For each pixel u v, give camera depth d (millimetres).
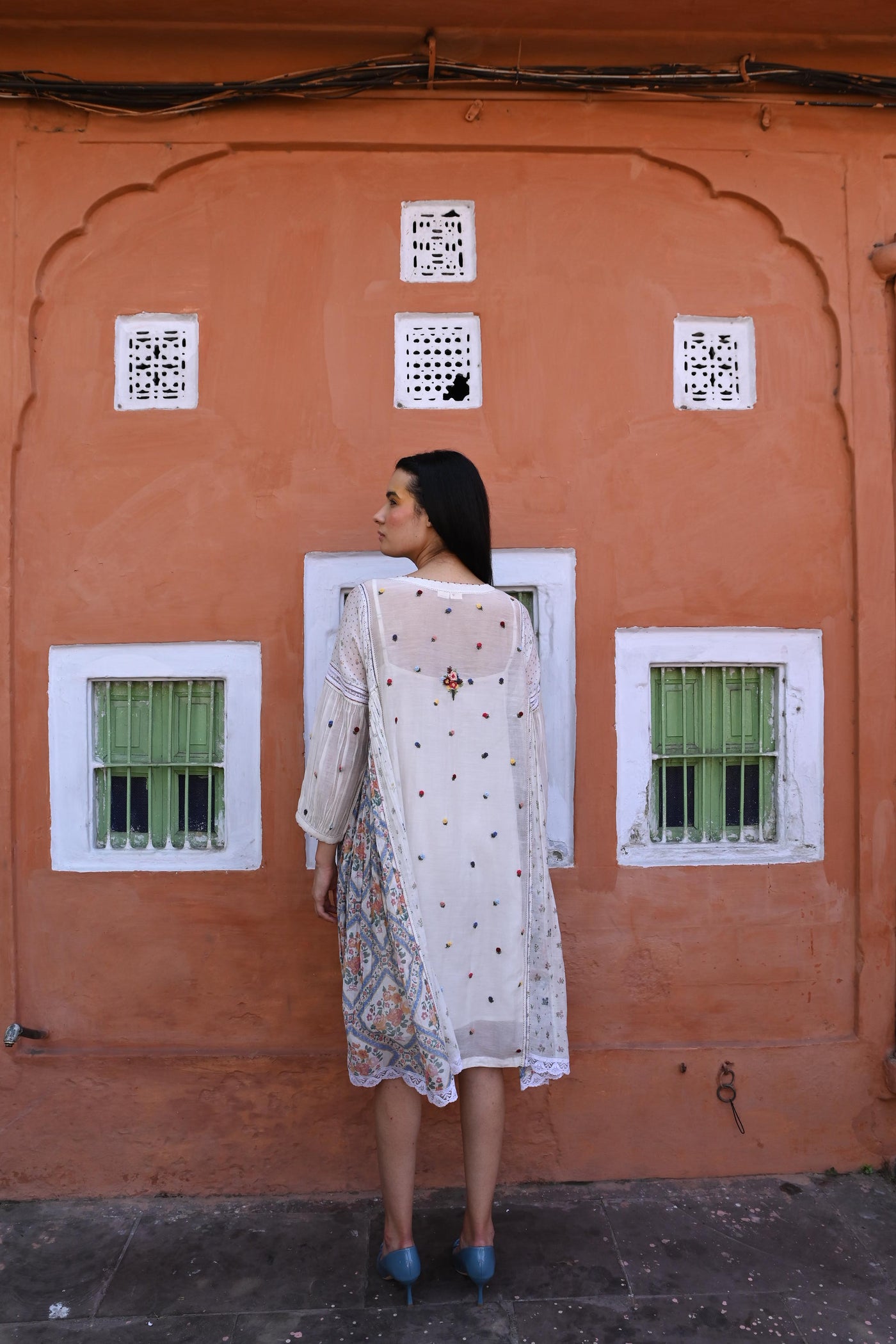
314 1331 1869
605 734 2420
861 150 2484
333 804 1896
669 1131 2400
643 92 2408
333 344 2406
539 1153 2383
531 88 2389
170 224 2408
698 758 2479
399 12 2252
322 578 2385
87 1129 2336
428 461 1990
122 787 2428
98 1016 2377
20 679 2373
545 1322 1893
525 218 2438
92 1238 2170
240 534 2389
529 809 1979
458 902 1874
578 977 2412
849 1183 2385
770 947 2449
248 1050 2369
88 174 2381
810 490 2471
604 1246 2119
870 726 2459
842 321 2469
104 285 2402
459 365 2434
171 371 2420
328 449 2396
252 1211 2273
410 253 2436
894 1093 2416
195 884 2375
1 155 2373
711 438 2449
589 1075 2389
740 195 2457
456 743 1892
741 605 2449
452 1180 2346
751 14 2283
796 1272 2039
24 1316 1911
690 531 2443
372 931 1877
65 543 2381
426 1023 1805
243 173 2414
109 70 2355
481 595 1941
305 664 2383
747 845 2473
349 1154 2357
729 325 2482
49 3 2213
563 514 2420
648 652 2434
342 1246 2133
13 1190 2330
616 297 2443
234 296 2404
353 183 2424
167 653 2389
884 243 2484
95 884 2373
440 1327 1878
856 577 2463
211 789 2424
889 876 2463
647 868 2422
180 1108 2344
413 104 2400
